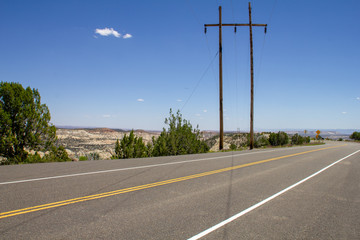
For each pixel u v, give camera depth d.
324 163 14.17
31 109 13.20
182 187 6.88
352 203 5.99
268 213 5.01
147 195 5.93
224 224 4.33
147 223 4.21
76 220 4.22
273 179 8.65
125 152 17.17
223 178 8.45
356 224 4.58
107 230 3.87
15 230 3.74
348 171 11.30
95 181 7.14
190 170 9.85
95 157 17.05
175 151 20.00
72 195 5.65
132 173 8.67
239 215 4.82
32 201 5.11
